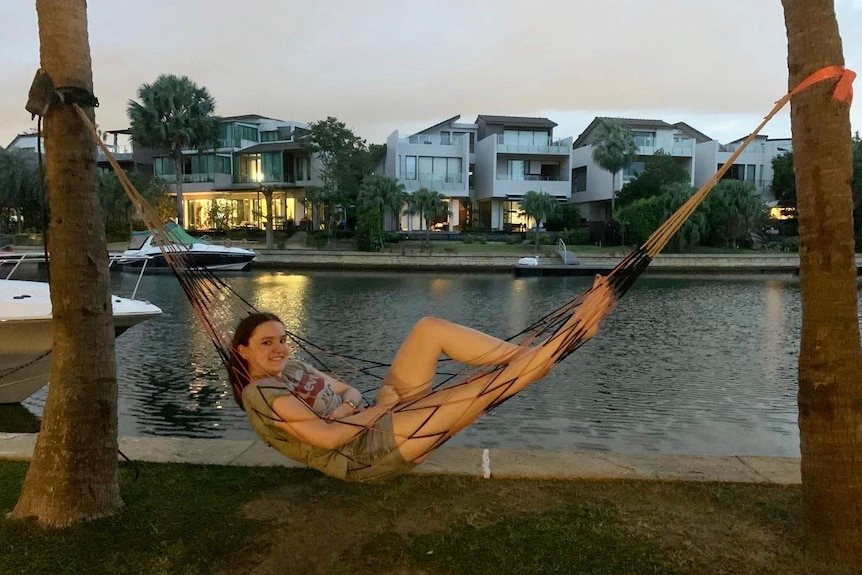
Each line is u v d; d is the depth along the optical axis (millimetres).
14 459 4473
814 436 3131
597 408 9688
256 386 3010
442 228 51781
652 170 47688
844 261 3025
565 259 38469
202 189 52531
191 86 44781
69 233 3408
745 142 2975
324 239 45625
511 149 50469
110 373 3592
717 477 4094
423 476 4148
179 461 4402
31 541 3248
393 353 13617
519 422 8977
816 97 2947
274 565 3080
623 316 20062
